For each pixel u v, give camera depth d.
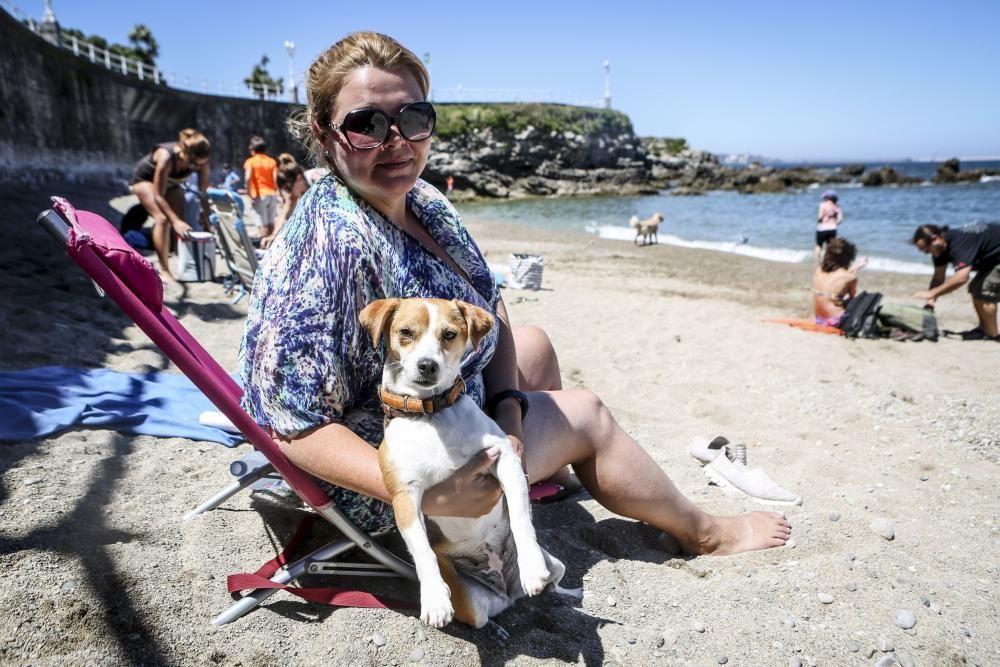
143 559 2.54
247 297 7.31
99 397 3.93
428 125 2.22
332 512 2.31
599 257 15.20
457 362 2.18
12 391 3.83
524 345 3.08
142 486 3.11
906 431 4.58
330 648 2.22
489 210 35.19
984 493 3.69
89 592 2.31
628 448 2.70
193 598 2.38
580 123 51.97
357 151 2.15
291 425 2.16
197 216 10.27
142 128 31.12
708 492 3.60
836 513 3.37
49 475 3.05
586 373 5.79
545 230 22.84
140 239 9.51
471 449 2.12
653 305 8.96
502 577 2.43
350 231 2.18
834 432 4.57
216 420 3.42
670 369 5.95
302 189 8.64
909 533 3.19
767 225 24.73
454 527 2.25
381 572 2.53
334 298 2.13
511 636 2.35
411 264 2.36
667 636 2.39
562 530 3.06
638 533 3.10
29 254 7.93
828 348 6.79
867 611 2.57
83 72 24.88
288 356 2.10
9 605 2.18
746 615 2.51
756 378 5.71
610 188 50.22
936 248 8.28
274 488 3.14
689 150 65.69
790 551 3.00
